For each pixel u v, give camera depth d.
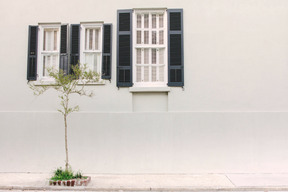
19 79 8.08
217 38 7.96
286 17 7.95
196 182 6.68
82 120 7.81
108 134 7.75
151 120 7.75
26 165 7.77
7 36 8.21
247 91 7.82
